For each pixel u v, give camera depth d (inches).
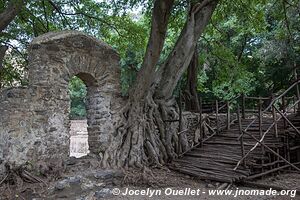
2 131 297.3
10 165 290.7
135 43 581.6
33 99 311.7
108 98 360.8
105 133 354.3
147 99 378.9
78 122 924.0
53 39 324.8
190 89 558.9
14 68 579.5
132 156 349.7
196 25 408.8
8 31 549.0
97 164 335.3
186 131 403.5
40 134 313.3
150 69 362.0
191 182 317.4
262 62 807.7
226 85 797.2
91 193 277.4
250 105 828.6
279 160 344.2
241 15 564.4
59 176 300.7
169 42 731.4
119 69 374.0
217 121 415.8
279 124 388.8
